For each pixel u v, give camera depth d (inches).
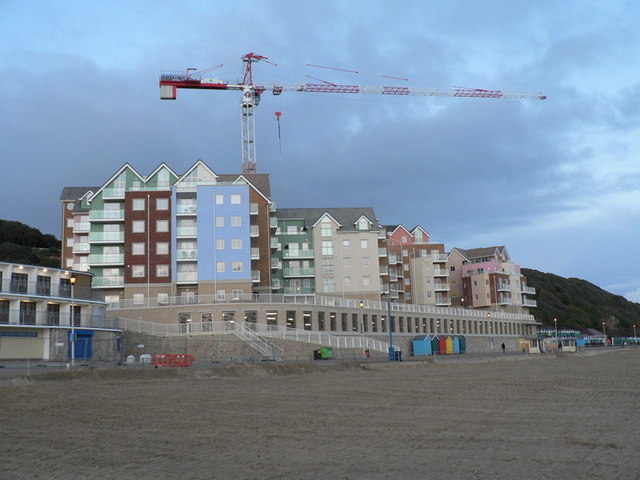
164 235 3238.2
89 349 2332.7
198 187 3260.3
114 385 1342.3
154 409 930.7
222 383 1428.4
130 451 600.7
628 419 768.3
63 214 3678.6
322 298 3075.8
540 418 786.2
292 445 621.6
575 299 7613.2
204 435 689.6
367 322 3339.1
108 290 3250.5
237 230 3238.2
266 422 786.2
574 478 465.7
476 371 1811.0
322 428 731.4
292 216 3934.5
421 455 559.5
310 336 2554.1
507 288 5108.3
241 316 2874.0
